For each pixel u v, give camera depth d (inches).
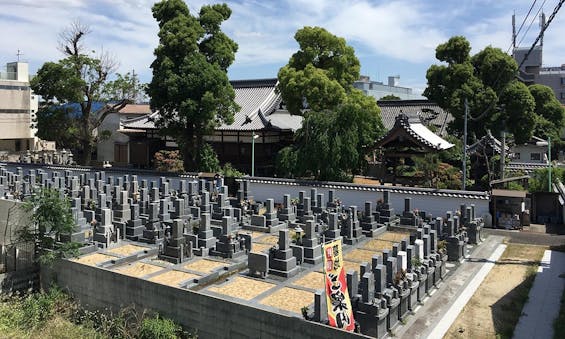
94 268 750.5
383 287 615.5
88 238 994.7
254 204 1278.3
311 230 901.2
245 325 597.9
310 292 731.4
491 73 1834.4
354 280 628.1
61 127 1904.5
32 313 735.1
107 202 1237.1
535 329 619.8
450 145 1467.8
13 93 2516.0
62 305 765.9
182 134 1660.9
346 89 1715.1
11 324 700.7
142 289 692.1
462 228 986.7
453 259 904.3
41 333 683.4
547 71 4010.8
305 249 890.7
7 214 977.5
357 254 940.0
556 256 928.9
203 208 1205.7
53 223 855.1
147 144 2106.3
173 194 1366.9
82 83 1813.5
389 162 1539.1
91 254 923.4
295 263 835.4
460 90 1774.1
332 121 1419.8
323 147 1395.2
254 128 1787.6
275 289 744.3
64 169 1839.3
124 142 2385.6
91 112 2162.9
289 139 1943.9
